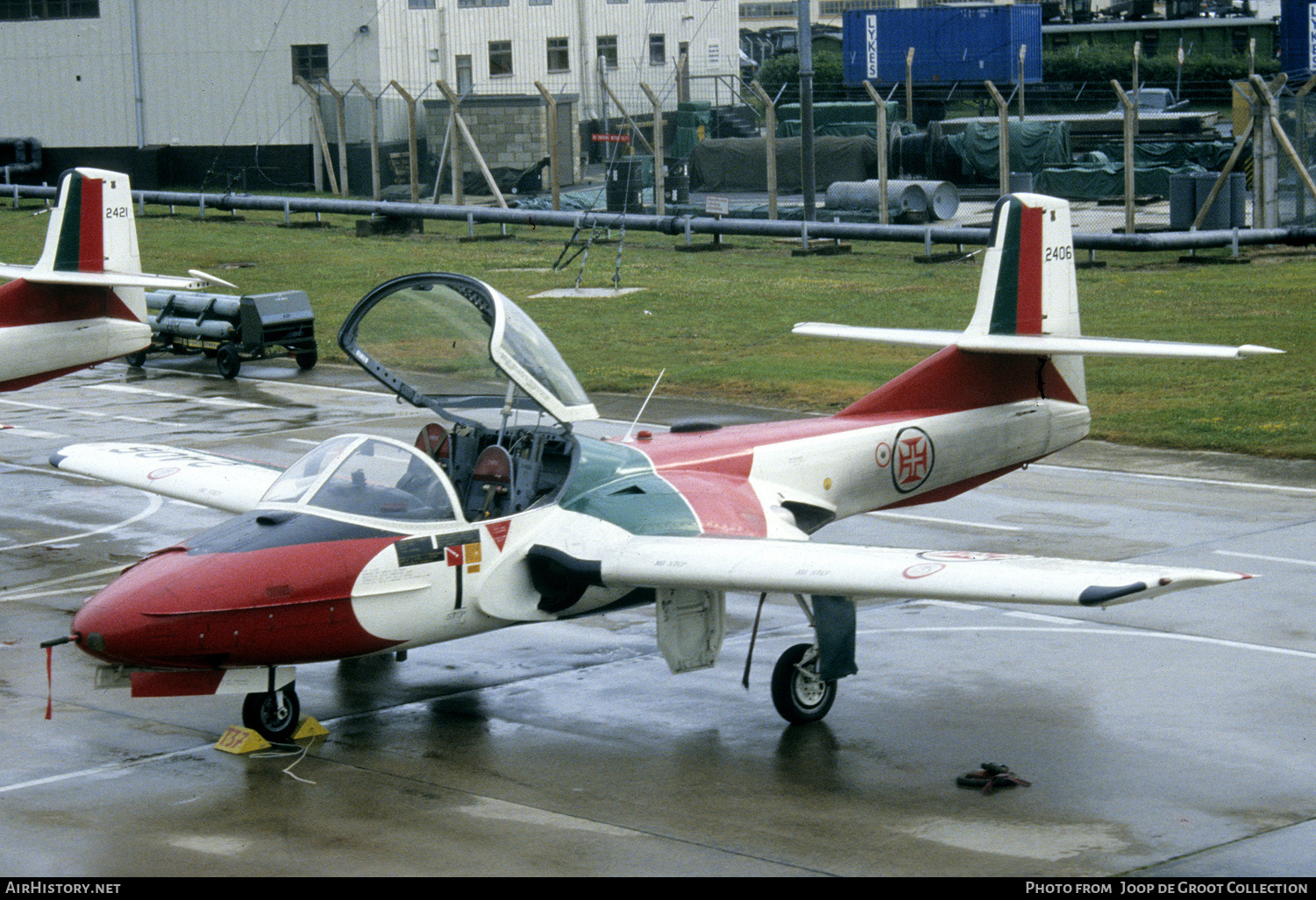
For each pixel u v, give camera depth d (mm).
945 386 15742
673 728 12344
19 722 12539
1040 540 18375
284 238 49688
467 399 13406
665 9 72625
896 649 14492
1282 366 28438
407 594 11781
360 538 11617
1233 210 44938
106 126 63656
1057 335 16406
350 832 10133
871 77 75062
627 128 70375
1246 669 13531
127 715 12781
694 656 12648
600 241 48656
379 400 29094
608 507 12945
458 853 9750
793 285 39938
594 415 13250
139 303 24516
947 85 73875
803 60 45688
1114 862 9461
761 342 33125
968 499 20875
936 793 10766
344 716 12750
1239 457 22953
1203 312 33875
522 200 57062
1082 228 47906
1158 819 10188
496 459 12797
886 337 16312
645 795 10805
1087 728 12109
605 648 14789
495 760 11602
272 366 33500
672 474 13688
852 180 56844
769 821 10266
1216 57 85562
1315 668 13500
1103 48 87188
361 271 42844
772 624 15430
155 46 62531
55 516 20453
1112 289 37281
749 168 57750
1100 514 19734
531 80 68625
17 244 46906
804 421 15414
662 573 11844
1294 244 43625
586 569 12227
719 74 74438
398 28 61875
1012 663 13953
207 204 55406
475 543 12164
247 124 62375
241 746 11781
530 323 12891
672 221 46938
